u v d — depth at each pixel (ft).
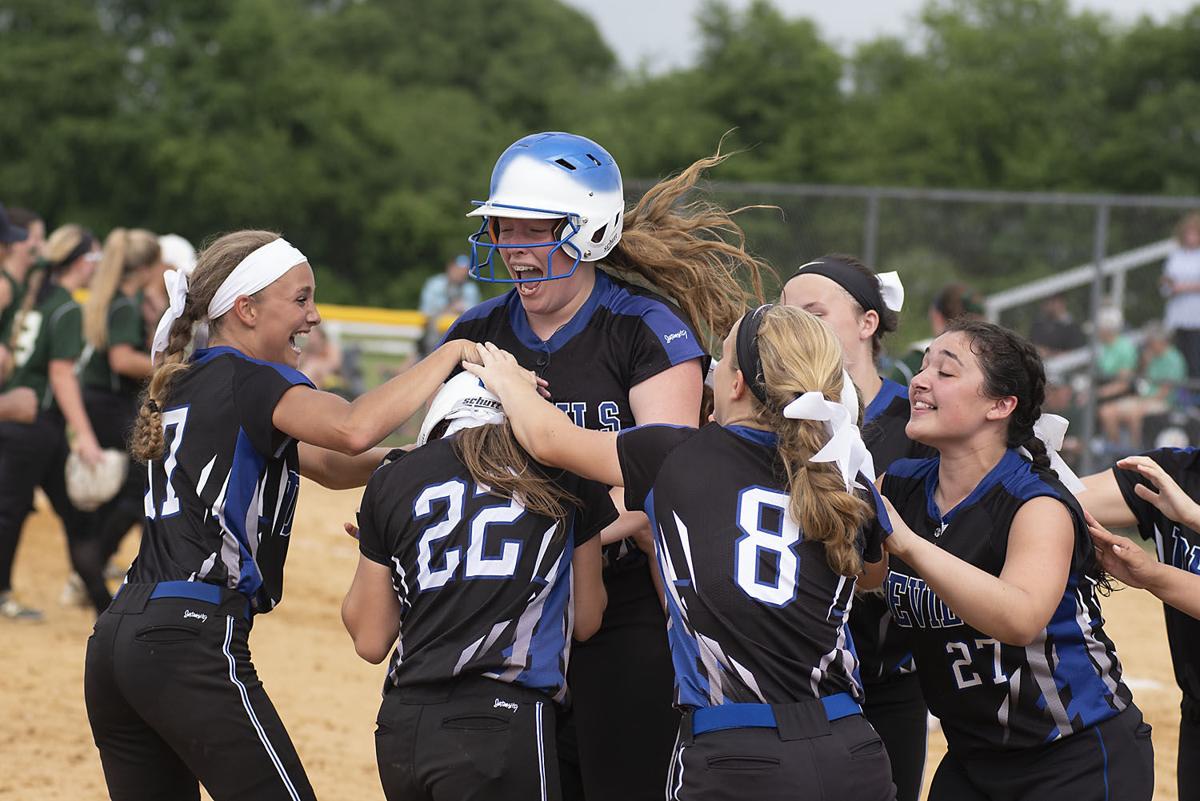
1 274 74.95
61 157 291.58
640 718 39.01
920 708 40.40
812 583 30.01
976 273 130.00
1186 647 36.78
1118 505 37.11
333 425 34.53
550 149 36.09
